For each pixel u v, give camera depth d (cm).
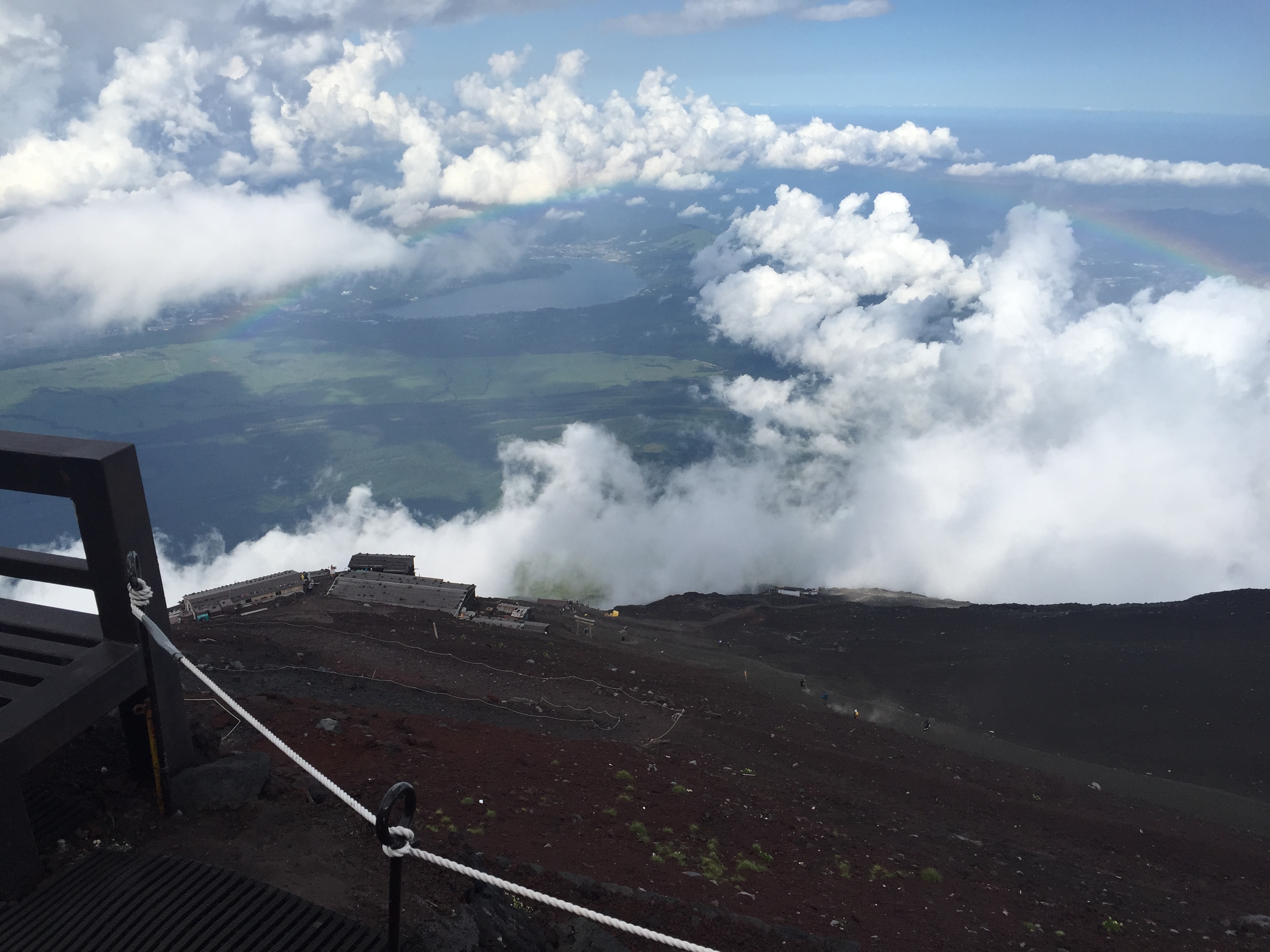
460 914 795
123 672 824
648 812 1717
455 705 2933
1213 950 1914
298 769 1307
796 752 3662
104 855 782
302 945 685
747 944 1047
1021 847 2780
